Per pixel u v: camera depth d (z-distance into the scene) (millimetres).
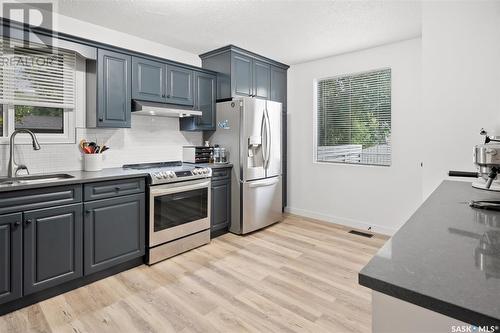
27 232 1988
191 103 3480
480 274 635
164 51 3527
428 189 2277
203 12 2654
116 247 2486
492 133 1999
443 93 2186
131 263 2648
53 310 1994
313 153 4320
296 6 2551
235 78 3631
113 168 3053
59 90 2652
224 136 3689
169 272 2572
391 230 3621
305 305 2062
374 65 3658
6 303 1946
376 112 3736
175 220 2920
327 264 2740
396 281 608
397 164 3551
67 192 2176
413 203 3449
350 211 3973
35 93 2510
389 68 3590
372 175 3760
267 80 4117
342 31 3105
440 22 2182
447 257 740
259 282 2395
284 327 1824
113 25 2932
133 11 2633
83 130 2861
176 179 2871
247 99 3510
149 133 3418
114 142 3125
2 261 1889
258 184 3670
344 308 2027
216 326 1834
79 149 2830
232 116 3578
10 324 1841
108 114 2762
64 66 2674
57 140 2703
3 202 1879
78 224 2246
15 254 1940
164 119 3559
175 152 3676
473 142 2078
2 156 2416
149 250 2703
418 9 2607
